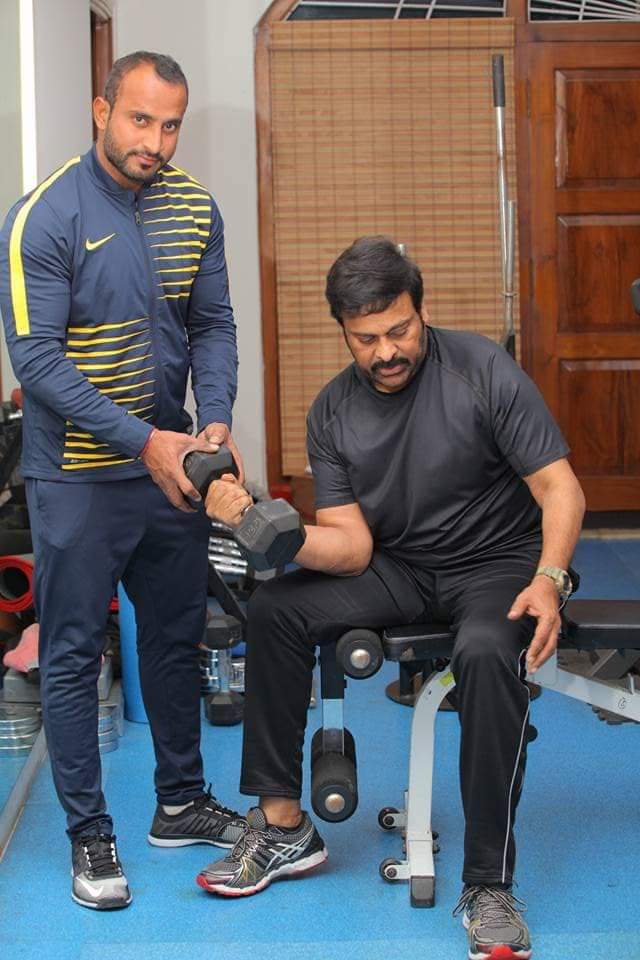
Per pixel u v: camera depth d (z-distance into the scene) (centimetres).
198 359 243
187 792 255
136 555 240
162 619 244
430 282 531
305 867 240
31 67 372
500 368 226
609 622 225
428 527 233
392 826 258
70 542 227
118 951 214
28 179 374
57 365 215
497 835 210
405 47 520
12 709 317
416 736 235
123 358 225
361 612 230
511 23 518
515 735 207
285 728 233
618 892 232
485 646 206
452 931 220
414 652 223
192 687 250
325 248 531
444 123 523
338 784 228
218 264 240
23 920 226
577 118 523
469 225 529
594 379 534
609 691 234
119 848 255
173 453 214
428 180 527
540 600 208
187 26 521
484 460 229
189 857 252
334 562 232
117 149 212
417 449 229
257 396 538
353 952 212
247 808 273
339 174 527
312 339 536
